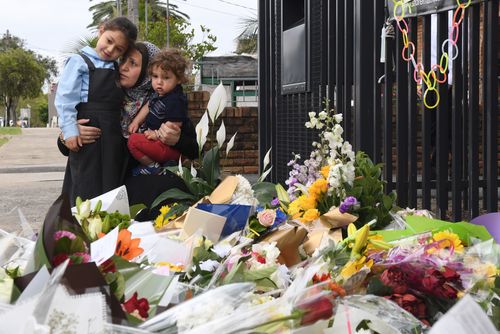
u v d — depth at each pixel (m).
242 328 1.25
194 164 5.22
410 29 4.46
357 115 4.66
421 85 4.46
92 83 4.66
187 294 1.62
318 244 2.59
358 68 4.64
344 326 1.56
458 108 4.36
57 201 1.52
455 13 4.30
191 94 11.41
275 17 6.73
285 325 1.32
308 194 3.31
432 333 1.07
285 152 6.55
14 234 1.79
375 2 4.59
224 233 2.73
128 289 1.46
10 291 1.36
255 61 31.84
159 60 4.54
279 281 1.80
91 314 1.13
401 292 1.83
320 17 5.57
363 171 3.43
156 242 2.03
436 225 2.51
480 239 2.30
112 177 4.65
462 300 1.11
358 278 1.87
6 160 19.53
